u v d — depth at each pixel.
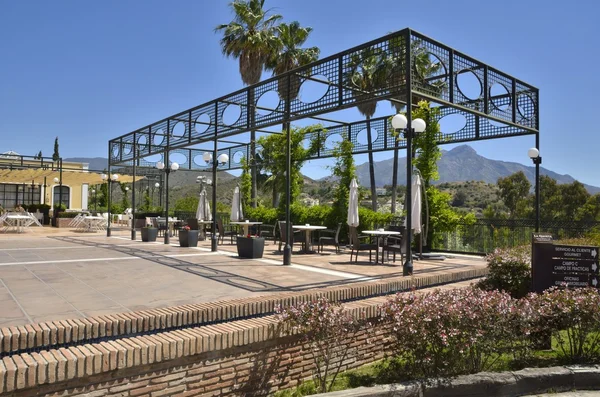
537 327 3.97
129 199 40.19
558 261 4.82
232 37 21.64
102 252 10.39
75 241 13.88
